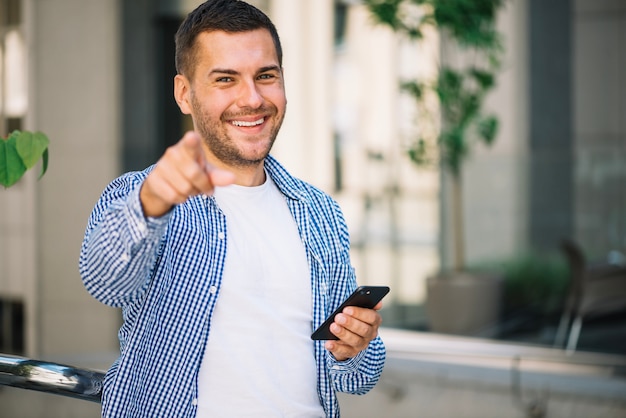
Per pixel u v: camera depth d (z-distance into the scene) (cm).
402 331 672
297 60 757
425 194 732
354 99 752
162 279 171
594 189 758
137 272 156
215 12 177
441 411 528
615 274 630
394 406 537
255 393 173
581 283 634
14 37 756
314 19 758
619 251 750
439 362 580
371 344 196
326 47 759
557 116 829
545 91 829
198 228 176
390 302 718
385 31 745
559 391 517
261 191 186
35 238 752
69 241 750
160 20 756
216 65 175
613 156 753
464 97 708
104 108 750
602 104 826
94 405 562
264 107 179
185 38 180
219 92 177
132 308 172
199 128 181
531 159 768
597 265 641
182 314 171
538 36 829
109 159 748
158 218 149
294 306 182
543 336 654
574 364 561
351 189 752
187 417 170
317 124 761
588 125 827
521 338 653
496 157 772
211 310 172
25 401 575
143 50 755
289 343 179
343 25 757
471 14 671
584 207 761
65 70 750
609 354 583
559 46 830
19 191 759
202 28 177
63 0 746
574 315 644
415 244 731
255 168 185
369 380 195
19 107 757
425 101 719
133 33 754
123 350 175
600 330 647
